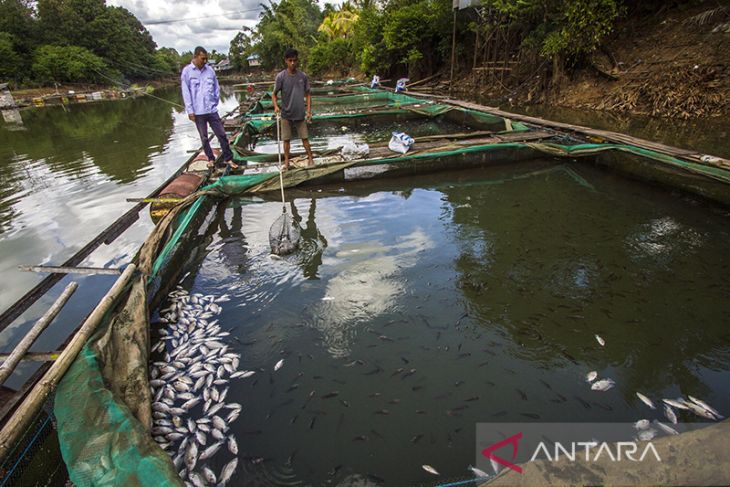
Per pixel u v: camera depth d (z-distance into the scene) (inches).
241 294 156.4
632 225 196.1
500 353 121.0
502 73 634.8
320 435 97.8
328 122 520.1
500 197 241.4
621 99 442.6
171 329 136.6
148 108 925.2
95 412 84.8
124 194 286.0
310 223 218.2
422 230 203.2
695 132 329.1
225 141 284.2
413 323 135.5
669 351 119.1
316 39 1509.6
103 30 1860.2
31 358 101.3
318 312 143.4
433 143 313.9
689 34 421.4
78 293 167.8
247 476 88.5
